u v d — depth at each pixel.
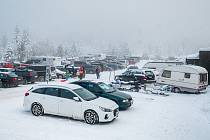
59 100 12.68
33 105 13.27
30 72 28.20
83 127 11.57
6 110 14.41
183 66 24.52
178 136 10.95
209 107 17.64
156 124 12.65
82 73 33.38
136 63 72.50
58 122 12.16
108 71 49.09
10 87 25.12
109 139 10.12
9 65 39.88
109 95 15.14
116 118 13.52
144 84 25.23
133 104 17.59
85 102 12.22
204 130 12.01
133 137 10.52
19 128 11.04
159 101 19.22
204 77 24.69
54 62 45.41
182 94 23.70
